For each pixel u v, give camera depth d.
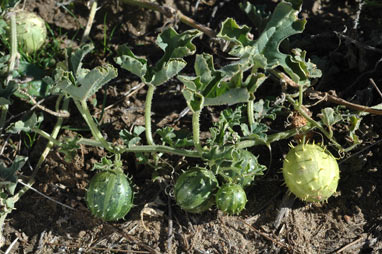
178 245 0.49
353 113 0.51
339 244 0.49
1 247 0.49
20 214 0.50
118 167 0.48
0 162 0.50
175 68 0.46
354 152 0.51
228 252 0.49
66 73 0.46
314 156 0.47
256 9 0.55
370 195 0.50
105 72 0.45
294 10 0.49
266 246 0.49
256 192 0.51
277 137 0.50
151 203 0.50
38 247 0.49
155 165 0.50
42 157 0.50
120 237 0.49
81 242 0.49
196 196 0.47
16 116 0.52
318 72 0.50
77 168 0.51
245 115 0.52
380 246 0.49
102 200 0.47
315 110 0.53
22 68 0.53
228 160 0.47
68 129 0.53
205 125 0.53
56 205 0.50
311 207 0.50
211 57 0.47
